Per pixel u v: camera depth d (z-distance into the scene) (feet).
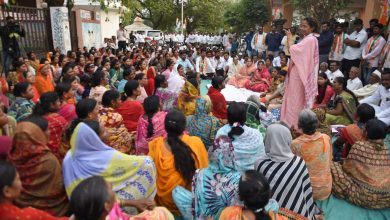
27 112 13.74
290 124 14.66
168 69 25.55
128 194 8.77
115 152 8.59
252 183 6.68
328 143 10.70
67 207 8.77
